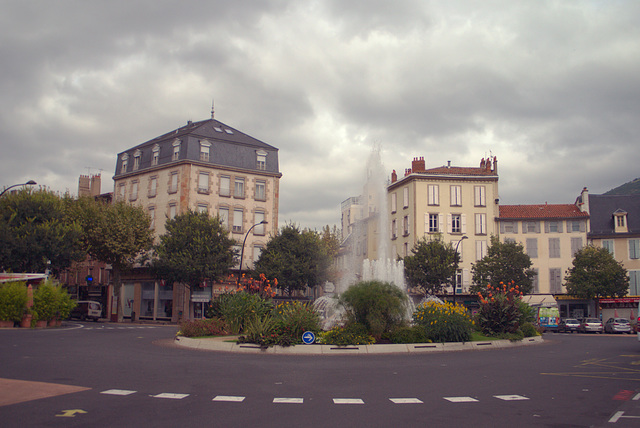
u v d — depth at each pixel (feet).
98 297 200.03
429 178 189.06
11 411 26.78
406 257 162.61
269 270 153.17
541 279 185.37
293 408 29.53
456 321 73.77
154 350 63.16
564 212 190.60
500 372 47.03
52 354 55.11
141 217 162.91
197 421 25.59
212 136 173.06
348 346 64.75
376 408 29.96
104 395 31.96
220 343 67.05
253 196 177.37
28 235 132.16
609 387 39.04
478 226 188.55
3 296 104.68
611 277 163.43
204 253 149.28
